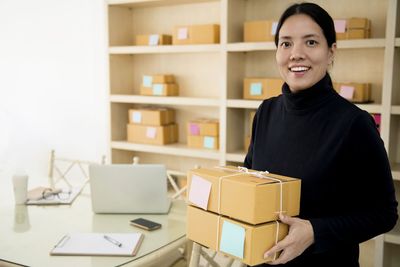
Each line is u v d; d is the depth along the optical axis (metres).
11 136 4.31
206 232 1.12
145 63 3.53
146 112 3.28
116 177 1.97
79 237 1.68
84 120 3.88
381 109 2.34
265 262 1.03
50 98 4.05
